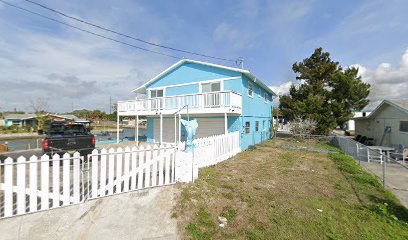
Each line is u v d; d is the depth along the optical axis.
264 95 20.41
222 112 11.98
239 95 13.23
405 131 13.23
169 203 4.72
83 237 3.59
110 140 19.89
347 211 4.91
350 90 20.14
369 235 3.95
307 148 14.10
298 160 10.31
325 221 4.39
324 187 6.44
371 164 10.29
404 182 7.33
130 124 63.75
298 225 4.19
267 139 20.73
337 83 20.48
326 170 8.51
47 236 3.48
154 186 5.29
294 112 21.64
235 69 13.81
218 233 3.91
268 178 7.11
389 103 14.14
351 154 12.41
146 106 15.56
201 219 4.29
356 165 9.50
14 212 3.90
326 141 18.53
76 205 4.21
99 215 4.11
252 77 14.98
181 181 5.81
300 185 6.52
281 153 12.30
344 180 7.18
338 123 20.41
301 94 22.44
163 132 17.47
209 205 4.82
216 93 12.27
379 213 4.85
